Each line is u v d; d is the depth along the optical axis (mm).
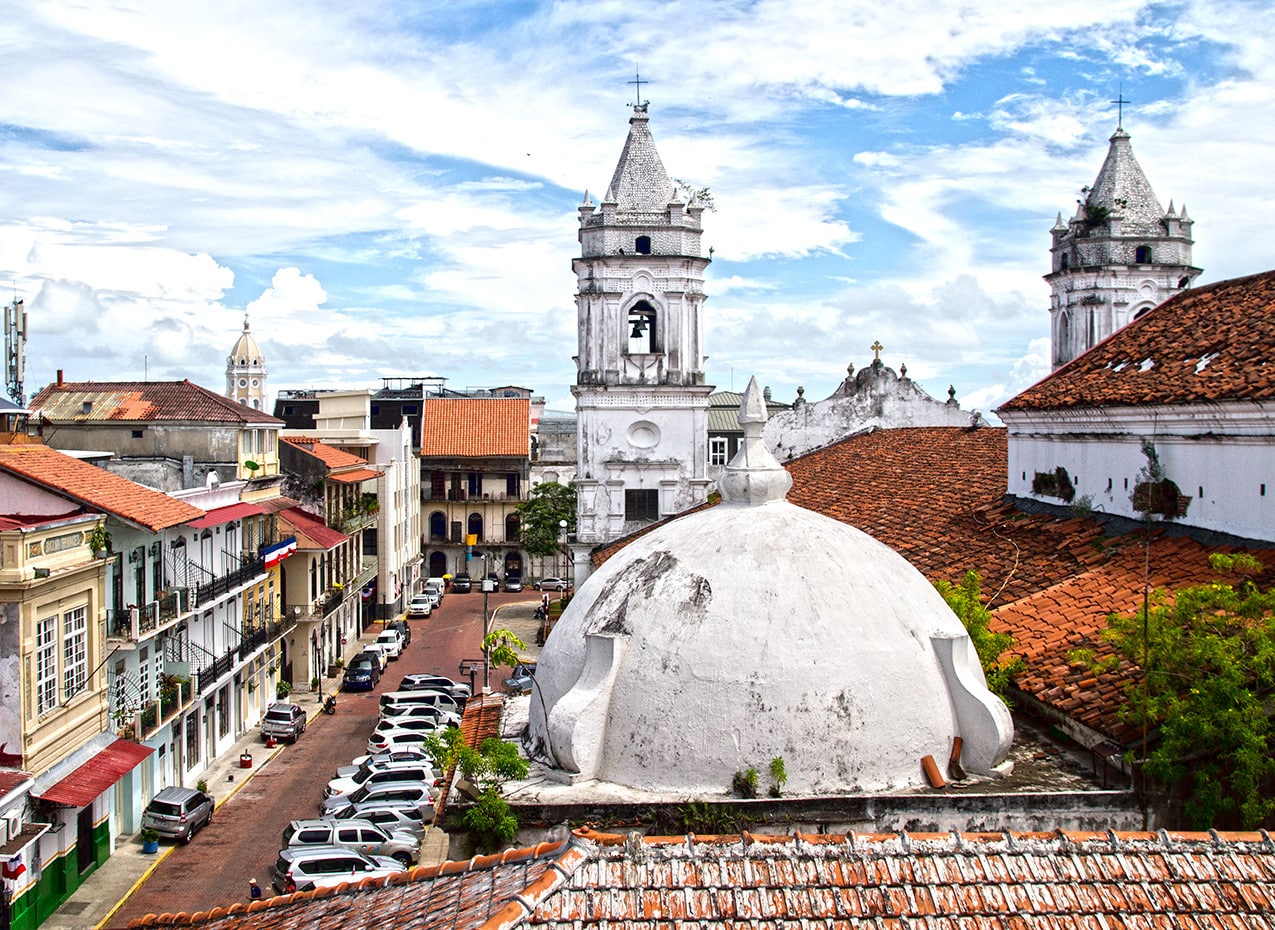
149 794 37188
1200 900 11273
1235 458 20406
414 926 11500
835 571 15594
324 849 32500
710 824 14031
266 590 53094
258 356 119875
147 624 36125
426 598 82875
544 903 10898
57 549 30422
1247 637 15188
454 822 14547
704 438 51656
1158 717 15172
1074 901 11211
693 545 16156
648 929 10703
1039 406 26797
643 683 15109
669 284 50781
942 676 15586
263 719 48562
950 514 30281
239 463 51656
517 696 20594
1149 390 23031
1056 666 18281
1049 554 24109
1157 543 22031
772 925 10828
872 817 14164
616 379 51062
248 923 13500
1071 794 14469
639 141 51250
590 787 14961
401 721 47156
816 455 51469
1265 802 13992
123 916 30281
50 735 30000
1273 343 21438
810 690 14695
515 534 96125
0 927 27094
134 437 51594
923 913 11008
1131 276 59250
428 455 95000
